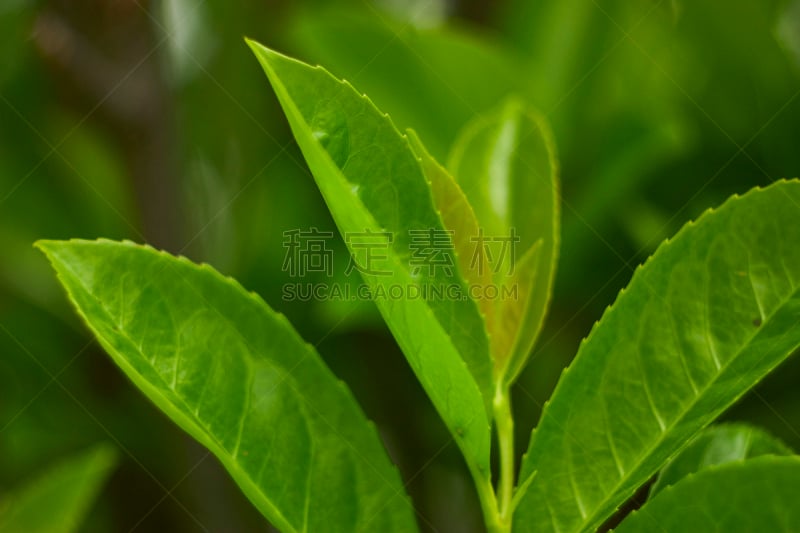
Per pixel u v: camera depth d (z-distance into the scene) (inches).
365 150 14.4
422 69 18.9
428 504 19.3
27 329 21.5
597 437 14.7
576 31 20.1
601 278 19.1
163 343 14.7
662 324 14.7
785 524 14.0
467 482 19.3
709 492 14.1
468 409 14.5
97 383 21.3
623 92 19.9
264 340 14.9
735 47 19.6
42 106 21.5
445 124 18.9
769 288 14.5
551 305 19.1
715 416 14.5
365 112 14.4
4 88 21.3
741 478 14.0
